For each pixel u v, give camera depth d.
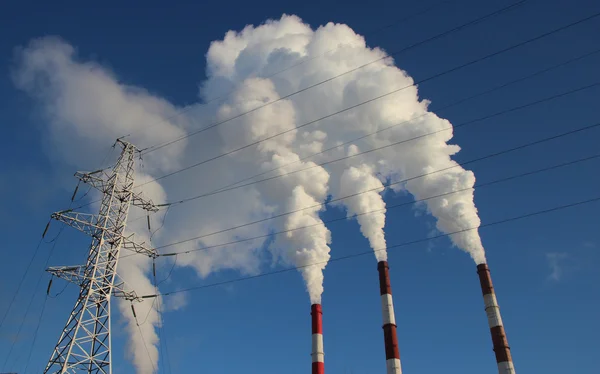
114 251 50.75
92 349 44.03
